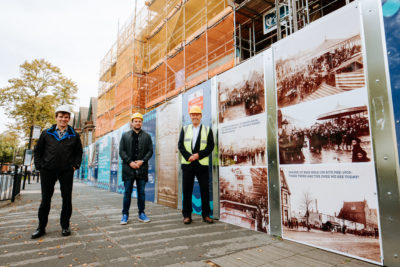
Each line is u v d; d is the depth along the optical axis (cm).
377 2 260
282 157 353
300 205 323
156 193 725
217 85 502
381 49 254
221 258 270
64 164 364
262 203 379
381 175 246
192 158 427
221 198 467
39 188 1324
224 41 1016
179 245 315
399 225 231
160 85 1486
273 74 378
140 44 1549
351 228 268
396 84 240
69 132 377
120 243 325
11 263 258
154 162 755
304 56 333
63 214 369
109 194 988
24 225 429
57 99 2662
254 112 407
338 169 284
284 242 325
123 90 1645
